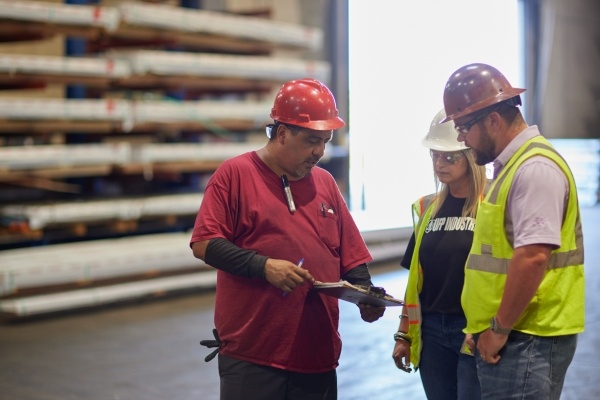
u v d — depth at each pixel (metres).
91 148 8.10
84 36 8.27
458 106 2.77
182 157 8.77
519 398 2.68
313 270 3.01
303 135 2.93
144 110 8.51
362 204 12.56
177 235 8.90
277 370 2.99
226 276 3.04
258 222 2.97
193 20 8.84
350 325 6.84
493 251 2.73
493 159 2.80
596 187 16.62
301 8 11.94
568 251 2.69
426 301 3.21
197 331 6.78
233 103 9.20
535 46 17.47
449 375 3.19
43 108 7.85
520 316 2.64
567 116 18.27
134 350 6.21
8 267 7.21
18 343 6.44
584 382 5.29
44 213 7.67
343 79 12.16
